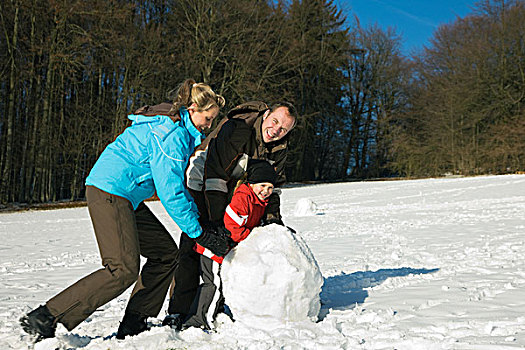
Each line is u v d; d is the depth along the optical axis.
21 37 27.12
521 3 38.06
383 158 48.31
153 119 2.76
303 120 39.56
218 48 32.78
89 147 31.06
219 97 2.89
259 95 32.56
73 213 19.95
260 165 3.09
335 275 4.80
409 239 7.77
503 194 18.31
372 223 10.95
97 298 2.60
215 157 3.19
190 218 2.76
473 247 6.32
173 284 3.21
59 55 26.08
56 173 31.52
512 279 3.93
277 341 2.50
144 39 29.69
